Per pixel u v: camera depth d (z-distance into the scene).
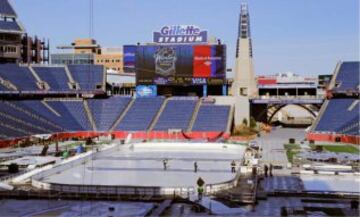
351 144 171.00
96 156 138.50
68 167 117.94
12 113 178.38
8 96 197.50
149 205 79.12
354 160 128.38
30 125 176.50
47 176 105.94
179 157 140.25
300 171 110.75
